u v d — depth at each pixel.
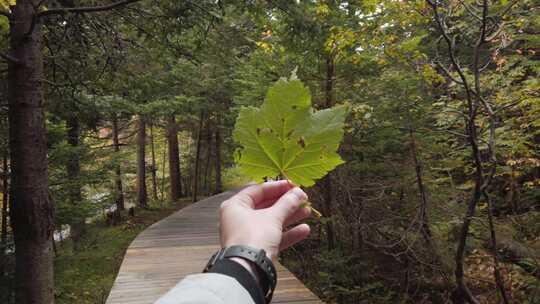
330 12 4.82
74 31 4.33
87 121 7.33
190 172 19.95
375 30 4.24
